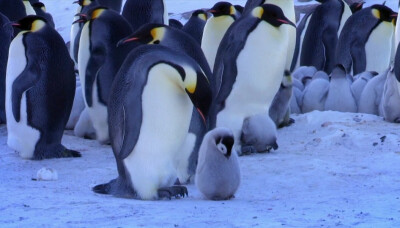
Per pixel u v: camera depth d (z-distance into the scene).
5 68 20.89
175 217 10.77
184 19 35.06
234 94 16.31
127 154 12.30
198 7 37.69
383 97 19.28
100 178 14.79
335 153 16.53
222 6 20.78
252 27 16.14
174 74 12.21
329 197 12.34
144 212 11.18
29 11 25.47
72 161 16.69
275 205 11.74
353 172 14.50
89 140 19.36
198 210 11.31
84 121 19.36
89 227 10.23
